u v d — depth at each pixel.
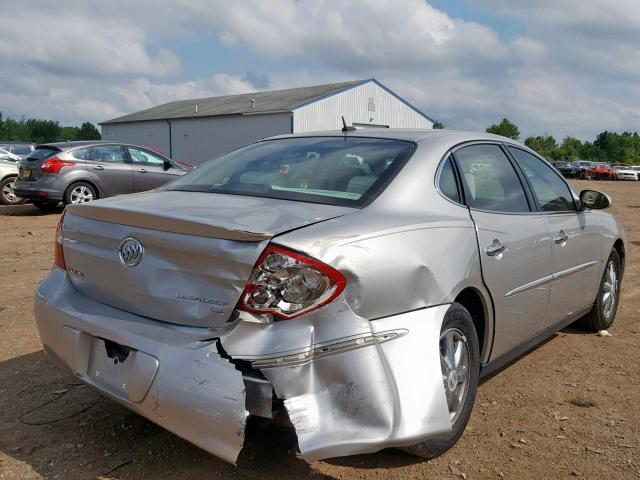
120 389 2.75
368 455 3.11
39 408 3.54
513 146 4.24
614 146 103.94
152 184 13.15
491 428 3.47
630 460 3.15
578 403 3.84
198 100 51.88
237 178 3.50
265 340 2.43
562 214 4.38
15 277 6.75
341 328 2.49
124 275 2.81
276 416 2.51
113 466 2.96
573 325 5.46
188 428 2.47
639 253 9.74
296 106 36.44
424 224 2.99
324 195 3.10
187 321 2.60
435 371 2.71
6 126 96.38
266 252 2.46
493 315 3.46
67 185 12.05
